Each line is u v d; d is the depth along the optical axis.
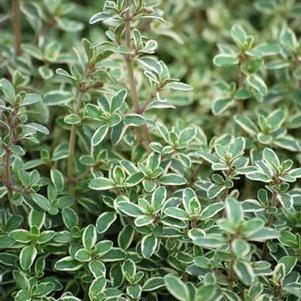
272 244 0.38
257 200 0.41
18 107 0.39
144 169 0.39
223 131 0.45
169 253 0.39
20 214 0.41
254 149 0.42
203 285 0.35
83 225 0.41
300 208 0.40
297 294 0.36
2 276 0.39
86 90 0.41
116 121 0.39
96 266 0.38
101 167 0.41
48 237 0.39
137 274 0.38
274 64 0.45
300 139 0.45
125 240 0.39
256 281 0.36
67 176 0.42
